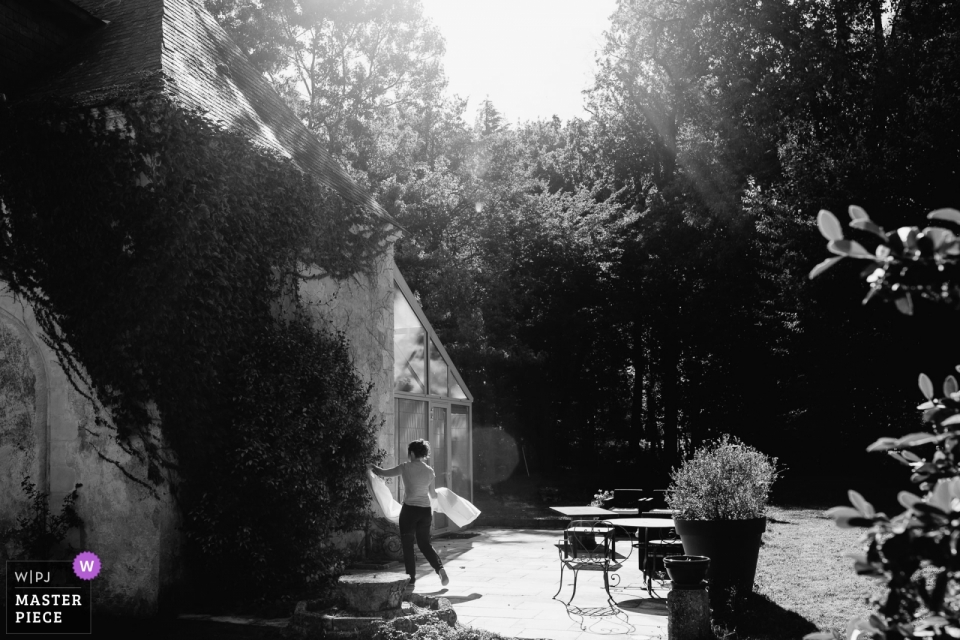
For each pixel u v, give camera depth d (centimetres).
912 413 2569
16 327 1000
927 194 2327
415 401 1620
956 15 2539
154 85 995
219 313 1003
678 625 737
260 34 2677
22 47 1172
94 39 1238
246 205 1064
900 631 220
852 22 2870
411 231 2694
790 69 2828
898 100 2550
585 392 3741
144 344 938
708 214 3092
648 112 3425
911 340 2433
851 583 1005
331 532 1188
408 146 2900
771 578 1047
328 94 2845
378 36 2919
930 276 213
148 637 815
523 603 961
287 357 1082
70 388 980
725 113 3009
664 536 1148
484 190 2977
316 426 1092
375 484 1224
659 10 3322
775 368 3291
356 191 1520
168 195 948
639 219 3431
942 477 231
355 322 1366
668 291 3278
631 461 3956
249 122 1255
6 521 988
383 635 743
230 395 1021
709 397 3491
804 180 2508
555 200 3500
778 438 3412
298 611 809
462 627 790
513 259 3162
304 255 1212
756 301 3144
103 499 953
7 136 1001
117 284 955
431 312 2627
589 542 1046
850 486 2817
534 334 3356
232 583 976
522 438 3594
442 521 1780
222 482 982
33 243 992
